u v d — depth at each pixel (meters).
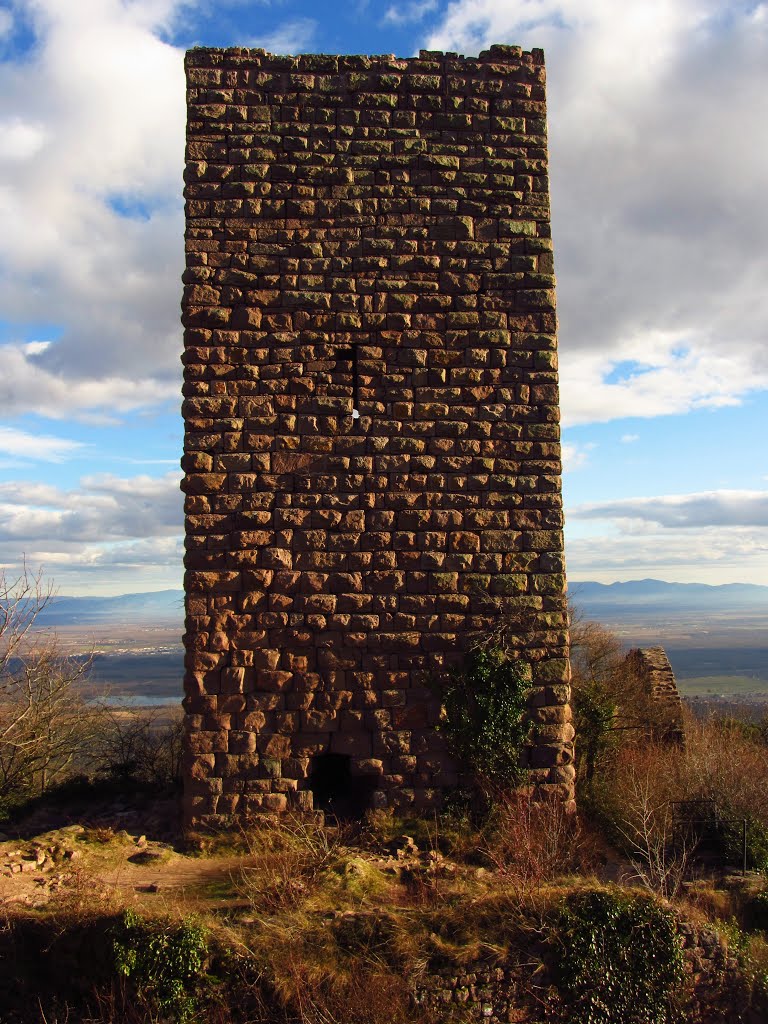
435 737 9.91
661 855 9.19
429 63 10.78
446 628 10.04
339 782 10.77
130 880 8.28
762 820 9.98
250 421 10.10
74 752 13.62
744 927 8.24
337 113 10.60
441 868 8.58
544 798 9.91
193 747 9.67
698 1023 7.53
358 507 10.11
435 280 10.49
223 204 10.34
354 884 8.10
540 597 10.22
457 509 10.22
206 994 6.97
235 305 10.24
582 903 7.62
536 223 10.76
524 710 10.04
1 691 12.80
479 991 7.18
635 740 14.00
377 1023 6.79
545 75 11.02
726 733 16.72
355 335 10.33
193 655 9.77
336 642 9.91
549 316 10.61
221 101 10.47
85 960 7.16
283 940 7.15
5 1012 7.00
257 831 9.45
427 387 10.34
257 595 9.90
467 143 10.75
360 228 10.48
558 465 10.41
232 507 9.98
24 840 9.38
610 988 7.38
